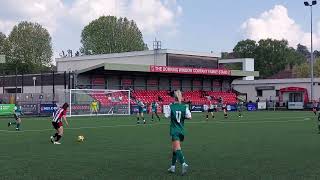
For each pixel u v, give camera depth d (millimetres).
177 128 11977
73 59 75625
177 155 11906
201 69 66812
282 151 17078
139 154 16422
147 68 60344
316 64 113938
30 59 104438
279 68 141500
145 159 15023
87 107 52500
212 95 72438
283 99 78188
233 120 41625
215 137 23516
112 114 54906
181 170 12469
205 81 74750
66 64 76375
